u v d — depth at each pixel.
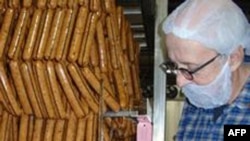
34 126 1.33
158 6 1.43
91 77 1.30
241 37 1.27
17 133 1.35
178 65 1.28
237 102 1.30
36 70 1.29
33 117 1.34
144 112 1.65
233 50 1.25
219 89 1.28
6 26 1.30
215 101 1.31
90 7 1.31
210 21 1.24
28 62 1.30
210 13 1.26
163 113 1.40
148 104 1.67
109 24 1.38
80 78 1.30
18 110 1.32
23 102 1.31
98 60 1.33
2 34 1.30
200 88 1.29
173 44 1.26
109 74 1.36
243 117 1.28
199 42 1.22
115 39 1.39
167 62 1.34
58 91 1.30
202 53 1.23
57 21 1.29
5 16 1.31
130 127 1.45
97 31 1.33
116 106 1.33
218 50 1.23
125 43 1.51
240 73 1.30
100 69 1.33
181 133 1.43
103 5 1.36
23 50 1.30
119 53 1.40
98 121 1.32
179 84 1.31
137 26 2.23
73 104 1.30
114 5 1.40
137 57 1.77
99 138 1.31
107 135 1.35
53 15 1.30
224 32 1.24
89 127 1.31
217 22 1.24
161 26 1.40
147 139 1.33
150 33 2.12
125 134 1.44
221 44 1.22
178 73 1.30
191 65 1.25
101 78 1.32
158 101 1.41
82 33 1.29
